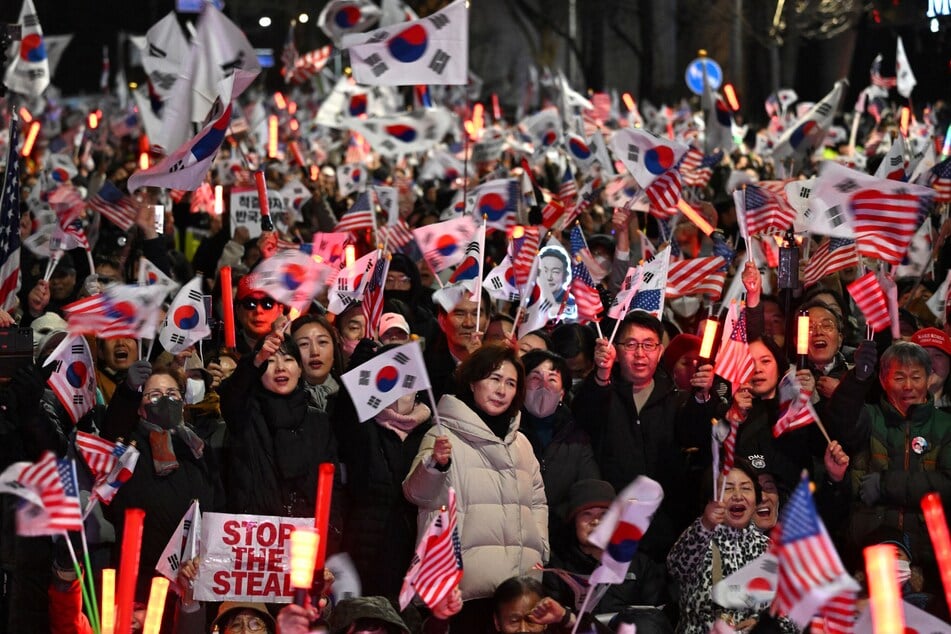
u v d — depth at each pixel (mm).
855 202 20156
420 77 21922
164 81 30516
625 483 20031
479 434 17656
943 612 18844
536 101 98625
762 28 127062
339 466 18422
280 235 33125
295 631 11211
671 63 128375
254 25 138875
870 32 95312
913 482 18859
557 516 18891
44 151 60594
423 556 14914
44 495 12672
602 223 37906
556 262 24203
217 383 20359
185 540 17000
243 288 22031
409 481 17125
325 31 34656
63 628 16500
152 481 17578
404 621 17375
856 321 27281
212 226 39594
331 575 16594
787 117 64812
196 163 21094
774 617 15539
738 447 20000
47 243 27719
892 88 71500
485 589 17297
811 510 10422
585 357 22719
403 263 25719
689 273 23688
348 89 53656
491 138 50781
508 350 17875
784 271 23281
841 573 10266
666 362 22312
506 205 30344
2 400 16984
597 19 139375
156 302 18219
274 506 17797
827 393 20547
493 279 23406
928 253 27953
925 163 33781
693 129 61875
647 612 18156
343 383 17312
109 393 21750
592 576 14320
